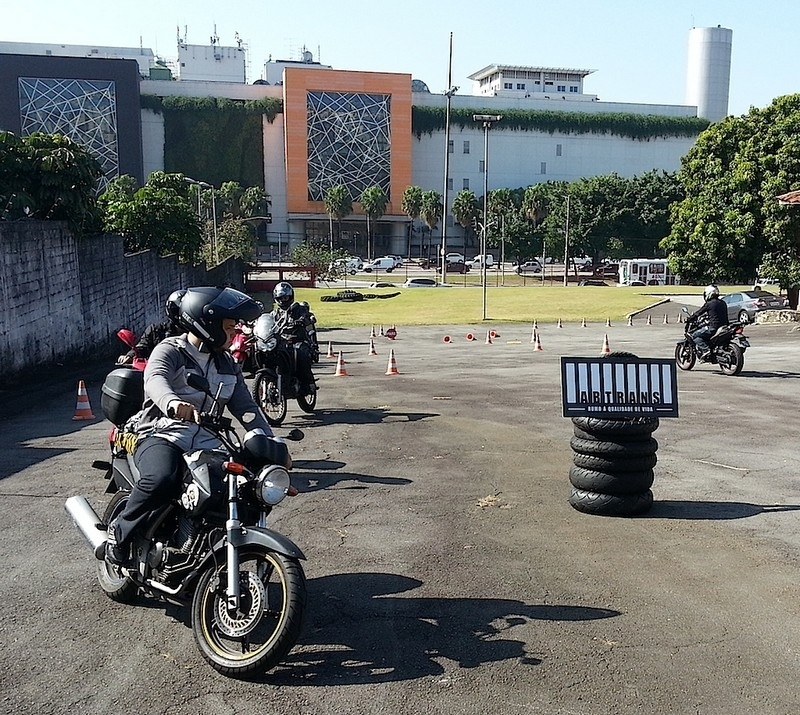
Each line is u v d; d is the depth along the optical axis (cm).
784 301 4041
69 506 514
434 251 13775
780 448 976
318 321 4275
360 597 511
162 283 3045
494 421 1168
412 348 2748
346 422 1160
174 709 378
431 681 404
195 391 464
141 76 13512
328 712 375
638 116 14112
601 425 684
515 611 490
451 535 635
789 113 4056
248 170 12900
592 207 9994
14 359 1633
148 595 509
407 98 12988
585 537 630
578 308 4925
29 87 11456
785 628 468
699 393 1444
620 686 400
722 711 378
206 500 414
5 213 1880
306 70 12519
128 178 11044
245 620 411
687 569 562
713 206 4169
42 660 427
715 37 16412
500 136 13738
